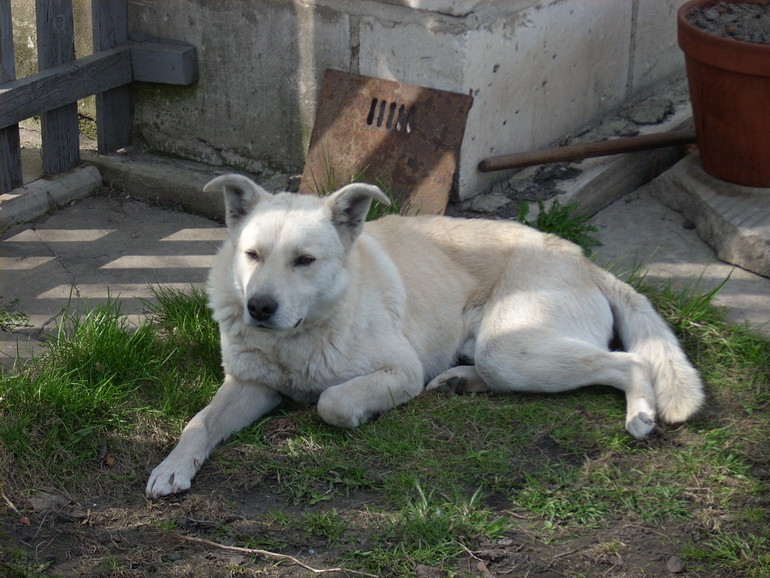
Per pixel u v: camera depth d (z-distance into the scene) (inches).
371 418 161.9
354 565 128.8
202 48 246.7
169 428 159.6
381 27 219.0
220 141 253.4
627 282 200.2
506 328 168.2
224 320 159.6
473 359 179.0
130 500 143.5
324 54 230.4
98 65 241.8
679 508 140.4
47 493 143.6
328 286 152.8
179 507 141.1
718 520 138.2
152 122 259.8
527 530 136.4
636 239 223.3
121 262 214.5
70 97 237.1
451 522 135.9
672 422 159.5
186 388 169.6
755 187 220.2
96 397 159.2
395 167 217.8
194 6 242.5
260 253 149.0
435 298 174.4
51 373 163.0
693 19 224.8
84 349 170.6
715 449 153.4
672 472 148.6
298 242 148.2
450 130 213.3
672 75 283.7
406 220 186.5
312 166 227.9
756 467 150.3
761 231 207.9
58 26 234.2
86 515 139.3
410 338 170.6
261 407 164.7
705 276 208.5
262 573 127.9
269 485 147.2
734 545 132.4
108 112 252.8
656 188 239.8
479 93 217.6
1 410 156.1
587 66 249.8
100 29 244.5
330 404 154.6
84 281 205.5
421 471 148.4
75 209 239.0
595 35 247.8
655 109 263.0
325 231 151.8
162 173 245.3
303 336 157.1
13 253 215.5
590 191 231.8
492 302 175.0
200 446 149.6
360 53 225.3
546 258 176.9
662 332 170.7
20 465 146.7
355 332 160.9
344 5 222.2
